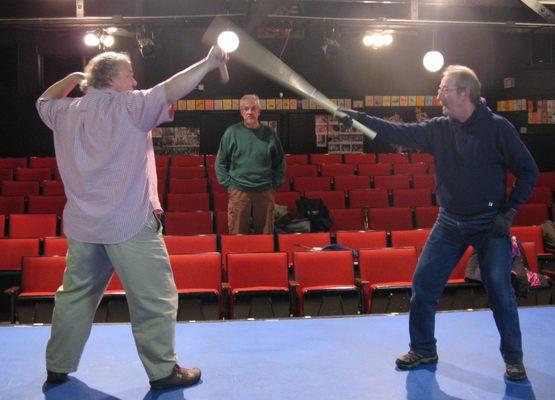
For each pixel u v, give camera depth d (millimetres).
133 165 2650
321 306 4961
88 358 3125
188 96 12570
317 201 7520
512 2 11898
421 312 3020
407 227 7547
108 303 4707
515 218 7613
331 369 2967
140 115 2600
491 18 12172
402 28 9719
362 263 5309
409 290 5023
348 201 8609
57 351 2773
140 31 9148
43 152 12273
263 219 6254
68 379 2857
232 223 6234
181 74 2576
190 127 12672
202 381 2818
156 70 12383
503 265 2855
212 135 12695
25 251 5746
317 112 12781
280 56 12633
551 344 3295
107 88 2717
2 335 3463
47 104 2787
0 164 10109
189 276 5012
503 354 2879
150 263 2695
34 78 12141
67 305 2771
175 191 8852
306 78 12766
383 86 12969
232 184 6215
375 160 10891
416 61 13008
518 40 12578
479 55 12852
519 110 12375
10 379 2855
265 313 4898
